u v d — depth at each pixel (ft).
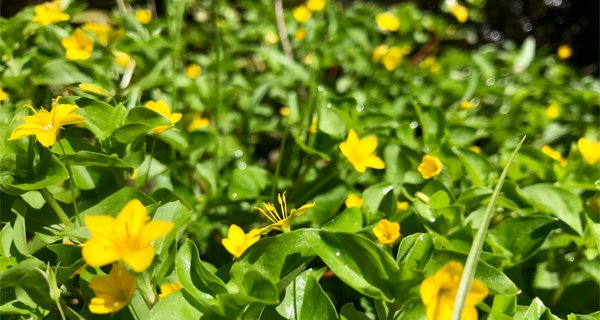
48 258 0.58
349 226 0.60
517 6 2.07
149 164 0.67
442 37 1.42
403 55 1.44
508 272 0.67
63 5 0.90
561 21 2.12
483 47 1.95
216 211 0.78
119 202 0.60
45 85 0.80
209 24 1.36
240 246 0.53
